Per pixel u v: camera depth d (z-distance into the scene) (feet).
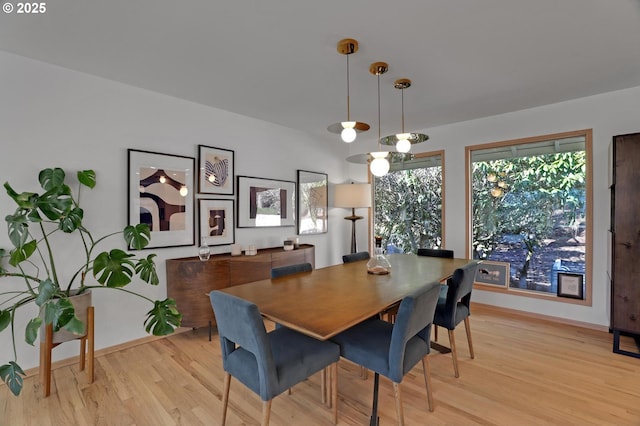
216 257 10.41
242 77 8.56
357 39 6.66
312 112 11.57
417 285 6.70
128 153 9.00
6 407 6.33
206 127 10.80
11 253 6.48
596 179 10.18
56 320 5.76
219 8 5.61
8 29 6.25
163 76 8.48
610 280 8.90
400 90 9.52
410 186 15.02
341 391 6.96
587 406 6.28
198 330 10.48
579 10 5.71
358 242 16.83
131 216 9.04
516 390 6.86
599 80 8.91
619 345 8.80
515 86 9.29
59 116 7.91
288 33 6.42
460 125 13.03
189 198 10.34
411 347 5.64
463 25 6.17
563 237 11.04
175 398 6.65
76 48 7.04
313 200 14.78
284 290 6.32
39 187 7.61
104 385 7.14
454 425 5.77
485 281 12.61
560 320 10.87
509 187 12.14
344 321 4.61
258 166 12.46
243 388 7.02
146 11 5.69
